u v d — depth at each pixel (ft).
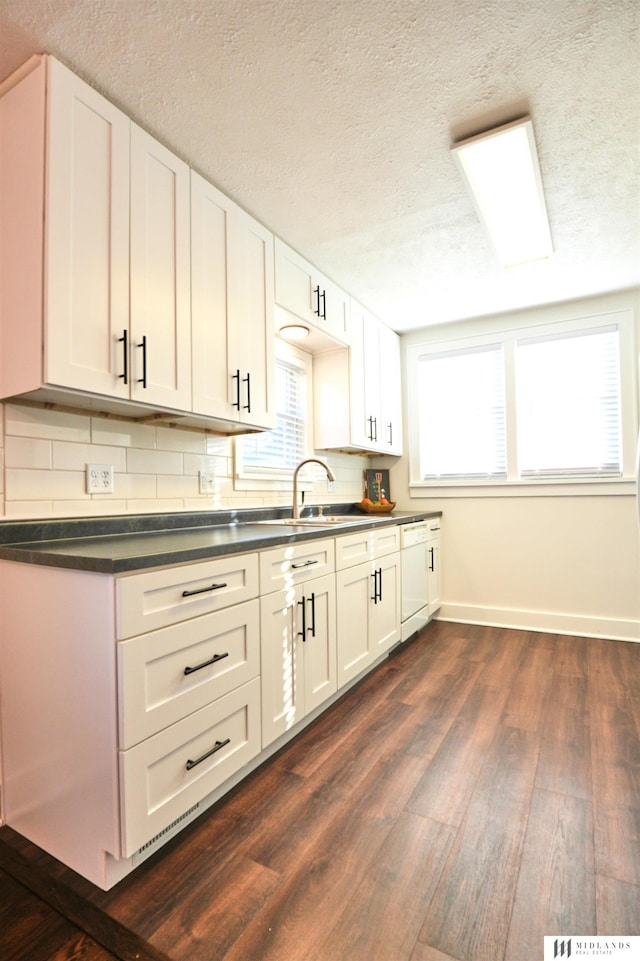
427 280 9.66
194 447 7.34
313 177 6.41
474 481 12.08
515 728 6.56
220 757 4.84
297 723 6.41
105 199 4.92
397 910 3.74
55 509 5.38
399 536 9.64
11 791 4.73
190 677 4.50
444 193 6.80
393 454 12.60
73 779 4.12
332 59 4.62
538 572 11.42
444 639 10.61
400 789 5.25
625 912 3.68
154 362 5.44
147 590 4.07
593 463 10.94
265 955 3.39
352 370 10.29
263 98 5.08
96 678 3.92
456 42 4.48
